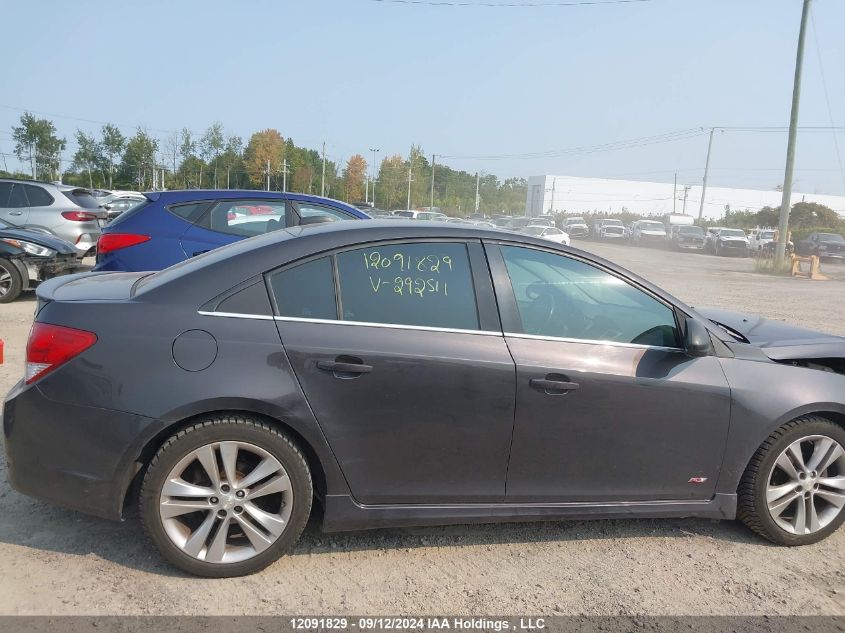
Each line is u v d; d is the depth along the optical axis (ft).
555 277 11.60
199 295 10.43
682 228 133.08
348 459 10.52
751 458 11.89
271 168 258.37
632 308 11.75
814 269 77.56
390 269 11.04
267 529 10.40
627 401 11.14
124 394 9.89
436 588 10.39
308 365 10.27
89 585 9.99
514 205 369.09
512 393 10.78
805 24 78.13
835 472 12.31
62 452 10.03
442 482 10.89
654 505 11.61
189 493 10.11
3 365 20.83
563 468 11.16
